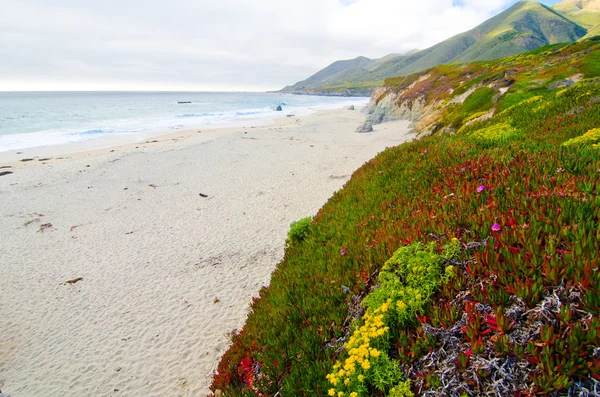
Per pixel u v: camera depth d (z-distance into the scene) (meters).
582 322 3.00
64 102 166.88
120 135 52.50
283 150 37.12
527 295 3.38
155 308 11.21
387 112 68.38
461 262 4.31
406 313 3.98
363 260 6.01
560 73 25.33
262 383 4.73
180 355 9.00
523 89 25.06
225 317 10.36
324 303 5.45
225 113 100.94
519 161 6.97
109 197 23.23
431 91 56.62
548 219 4.21
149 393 7.88
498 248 4.13
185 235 16.89
